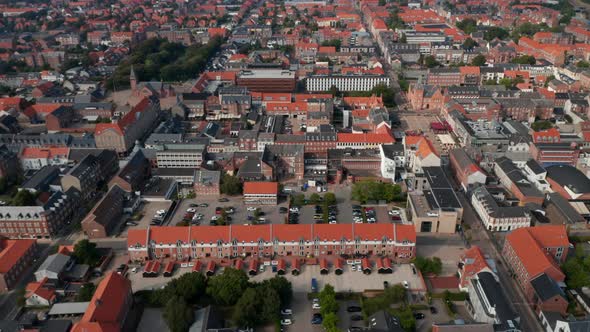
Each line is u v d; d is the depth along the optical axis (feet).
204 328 598.75
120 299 630.74
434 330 586.45
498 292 636.07
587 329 589.32
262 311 642.22
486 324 581.94
